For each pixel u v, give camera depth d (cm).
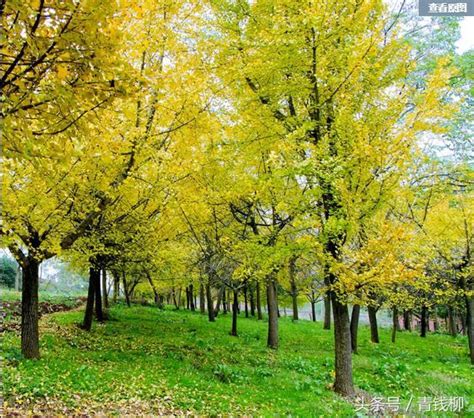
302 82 834
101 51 364
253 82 950
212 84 895
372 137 795
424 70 1115
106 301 2436
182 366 1063
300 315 6088
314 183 820
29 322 954
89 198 912
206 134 957
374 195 816
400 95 812
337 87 813
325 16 723
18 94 379
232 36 972
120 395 749
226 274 1870
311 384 959
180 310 3203
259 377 1015
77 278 5391
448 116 743
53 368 876
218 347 1436
